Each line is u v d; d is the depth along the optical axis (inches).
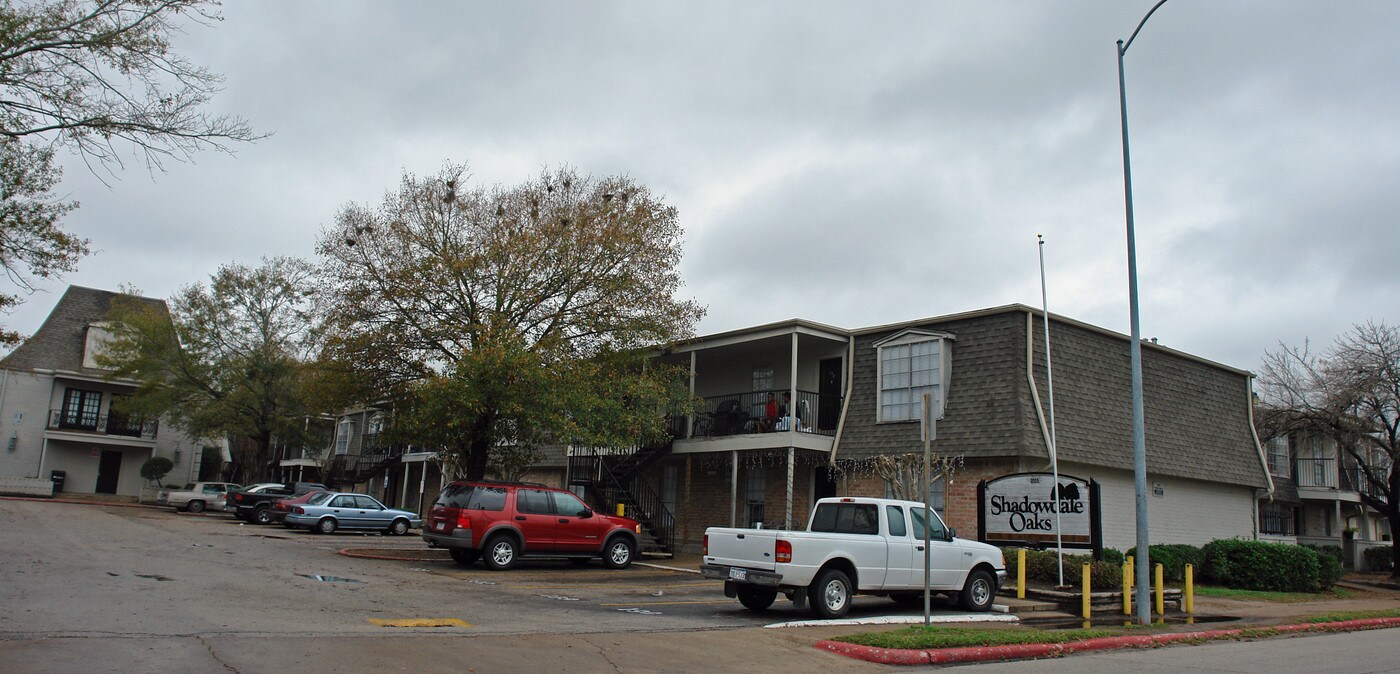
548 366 847.7
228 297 1552.7
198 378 1551.4
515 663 339.6
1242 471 1002.7
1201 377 1003.9
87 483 1867.6
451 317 897.5
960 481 818.8
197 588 508.1
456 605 502.6
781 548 499.8
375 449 1678.2
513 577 691.4
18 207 546.9
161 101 504.4
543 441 908.0
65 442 1846.7
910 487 796.0
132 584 509.4
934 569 559.2
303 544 916.0
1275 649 479.2
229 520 1316.4
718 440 970.7
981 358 835.4
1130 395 898.1
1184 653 457.4
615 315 922.7
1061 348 847.7
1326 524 1443.2
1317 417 1080.8
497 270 891.4
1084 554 740.0
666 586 670.5
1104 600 641.6
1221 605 699.4
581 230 910.4
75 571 556.7
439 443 895.7
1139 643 478.9
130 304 1697.8
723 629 460.1
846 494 908.6
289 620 410.9
